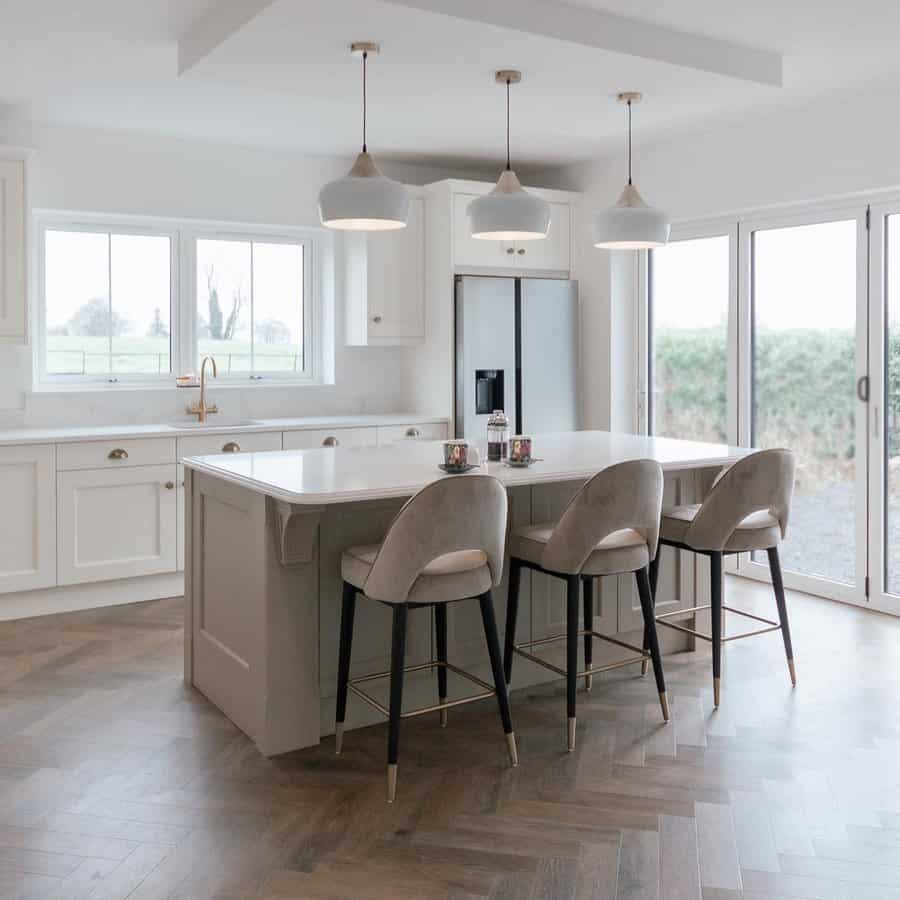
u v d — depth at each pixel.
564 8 3.43
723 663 4.11
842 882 2.40
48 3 3.48
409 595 2.87
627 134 5.40
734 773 3.03
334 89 4.03
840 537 5.13
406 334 6.07
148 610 4.92
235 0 3.35
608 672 4.01
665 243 3.96
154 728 3.40
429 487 2.76
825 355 5.14
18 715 3.51
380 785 2.96
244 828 2.68
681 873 2.45
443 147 5.80
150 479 5.01
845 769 3.05
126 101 4.79
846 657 4.18
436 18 3.20
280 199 5.97
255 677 3.24
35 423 5.31
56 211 5.32
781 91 4.59
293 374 6.25
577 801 2.85
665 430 6.04
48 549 4.77
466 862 2.50
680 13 3.56
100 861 2.50
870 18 3.64
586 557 3.20
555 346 6.14
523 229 3.63
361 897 2.34
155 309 5.79
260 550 3.18
